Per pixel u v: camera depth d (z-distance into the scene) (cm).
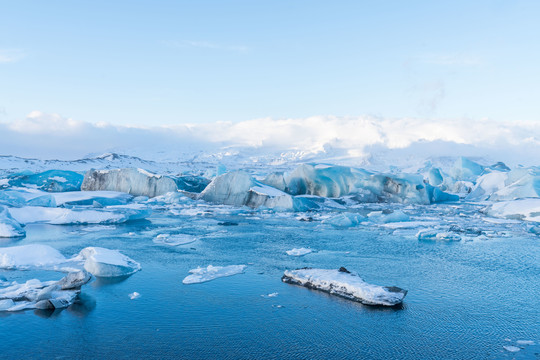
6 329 1340
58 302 1532
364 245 2830
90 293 1705
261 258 2391
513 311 1530
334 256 2462
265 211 4897
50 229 3428
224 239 3039
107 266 1958
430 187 6612
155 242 2861
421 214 4928
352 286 1661
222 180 5628
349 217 3941
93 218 3800
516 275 2038
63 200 4903
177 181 6156
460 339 1288
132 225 3750
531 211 4288
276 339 1279
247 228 3631
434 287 1828
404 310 1532
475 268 2173
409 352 1199
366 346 1236
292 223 3994
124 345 1234
